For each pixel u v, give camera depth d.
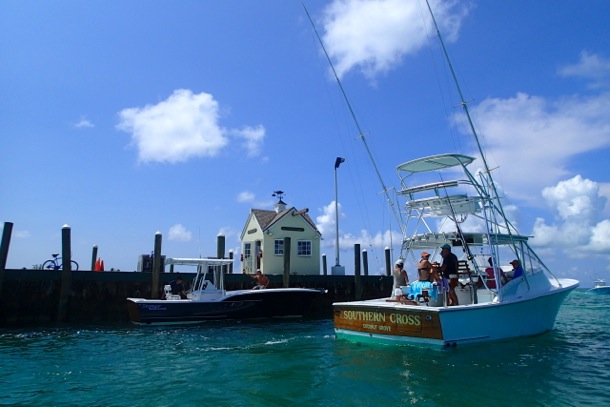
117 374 9.10
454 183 11.60
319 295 24.56
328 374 8.62
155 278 20.83
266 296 20.58
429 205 12.30
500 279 11.76
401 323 10.74
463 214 12.01
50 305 19.34
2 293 18.55
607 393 7.30
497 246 11.92
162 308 18.42
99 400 7.23
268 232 27.84
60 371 9.48
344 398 7.04
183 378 8.62
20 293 18.91
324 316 22.92
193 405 6.85
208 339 14.40
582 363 9.46
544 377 8.27
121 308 20.44
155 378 8.69
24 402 7.21
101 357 11.12
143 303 18.17
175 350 12.09
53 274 19.58
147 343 13.55
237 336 15.10
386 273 28.53
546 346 11.41
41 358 11.05
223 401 7.00
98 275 20.30
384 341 11.07
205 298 19.55
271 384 7.98
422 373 8.51
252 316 20.36
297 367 9.35
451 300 11.20
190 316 18.89
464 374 8.45
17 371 9.50
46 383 8.43
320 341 13.19
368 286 26.09
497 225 11.89
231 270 29.70
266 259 27.50
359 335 11.70
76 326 18.41
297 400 6.98
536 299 12.52
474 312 10.70
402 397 7.07
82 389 7.94
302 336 14.84
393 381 7.98
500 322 11.25
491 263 12.45
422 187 12.16
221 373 8.99
